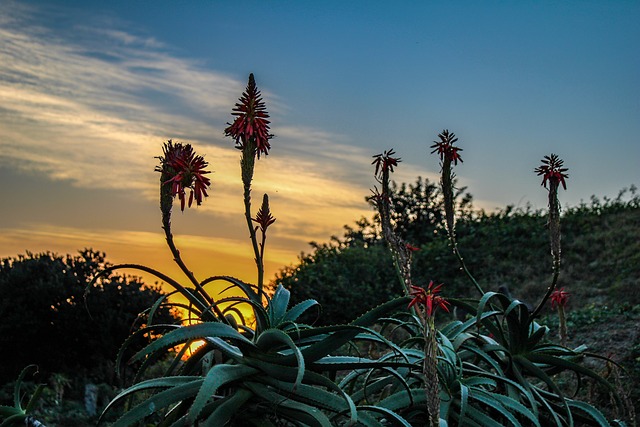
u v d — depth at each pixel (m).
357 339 1.80
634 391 3.05
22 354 4.88
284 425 1.81
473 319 2.24
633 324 4.01
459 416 1.92
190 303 1.70
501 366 2.24
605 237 6.27
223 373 1.54
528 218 7.13
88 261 5.25
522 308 2.10
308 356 1.61
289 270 6.32
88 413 4.41
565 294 2.39
